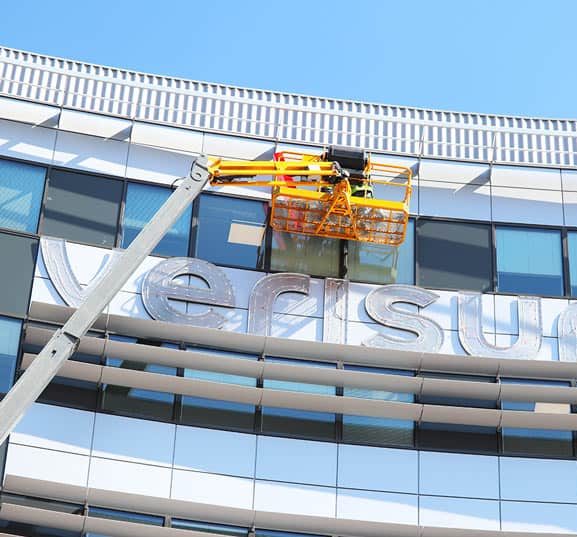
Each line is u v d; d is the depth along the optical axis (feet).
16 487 99.60
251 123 119.65
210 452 105.40
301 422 108.06
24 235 108.37
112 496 101.09
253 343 108.88
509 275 117.08
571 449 109.40
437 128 121.90
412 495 106.63
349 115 120.06
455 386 109.09
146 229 93.30
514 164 121.39
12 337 104.06
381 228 114.32
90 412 104.32
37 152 113.60
